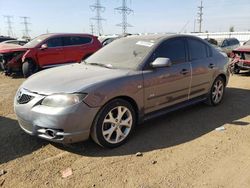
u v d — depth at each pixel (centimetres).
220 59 624
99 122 395
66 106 371
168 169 361
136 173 352
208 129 493
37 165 373
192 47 558
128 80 425
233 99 693
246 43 1117
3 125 515
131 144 433
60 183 333
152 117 478
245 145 428
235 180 337
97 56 531
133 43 520
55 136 379
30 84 417
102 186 327
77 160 385
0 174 351
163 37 520
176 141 444
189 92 544
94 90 386
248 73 1104
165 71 482
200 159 386
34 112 384
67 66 505
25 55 1098
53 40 1172
